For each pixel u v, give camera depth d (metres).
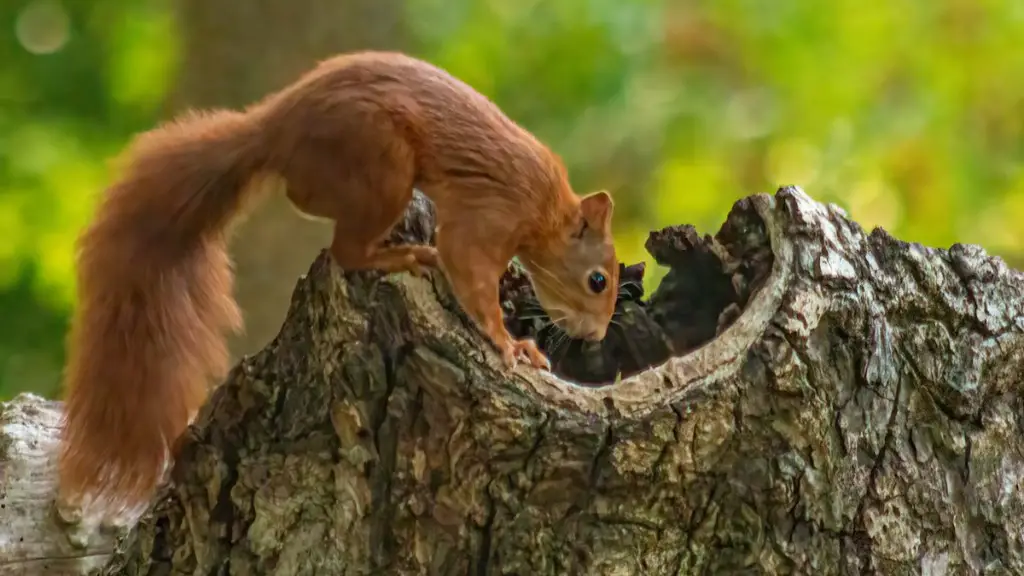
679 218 15.79
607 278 6.01
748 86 16.06
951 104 15.01
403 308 5.02
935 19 15.48
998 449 5.81
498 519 4.89
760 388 5.03
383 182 5.09
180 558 5.35
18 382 14.23
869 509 5.32
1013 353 5.86
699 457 4.93
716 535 5.01
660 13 15.74
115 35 16.05
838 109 15.27
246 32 10.93
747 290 5.52
